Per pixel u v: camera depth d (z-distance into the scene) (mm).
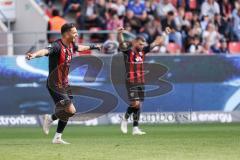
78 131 39125
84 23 53625
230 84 45469
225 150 25453
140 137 33250
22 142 30609
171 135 34500
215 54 45312
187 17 54781
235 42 54625
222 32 55906
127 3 54719
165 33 37375
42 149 26234
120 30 36562
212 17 55906
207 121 45125
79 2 55312
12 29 54875
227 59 45438
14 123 43938
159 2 55125
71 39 28625
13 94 44062
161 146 27312
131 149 26000
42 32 48125
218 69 45312
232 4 57938
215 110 45312
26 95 44125
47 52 27953
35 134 37594
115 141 30469
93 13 54156
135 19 53281
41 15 54219
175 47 52375
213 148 26312
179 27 53219
